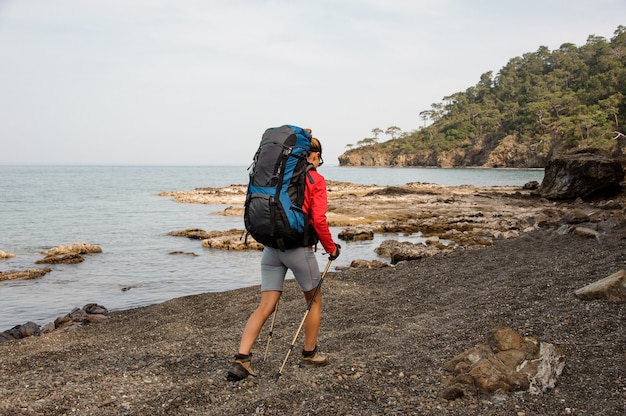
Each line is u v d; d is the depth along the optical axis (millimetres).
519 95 187000
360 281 9125
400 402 3732
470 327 5422
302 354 4547
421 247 13711
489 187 47344
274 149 4043
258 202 3982
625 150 111188
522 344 4133
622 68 147125
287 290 8312
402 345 5020
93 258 15047
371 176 106812
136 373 4539
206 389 4031
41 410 3770
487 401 3682
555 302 6027
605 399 3615
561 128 133375
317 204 4074
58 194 49938
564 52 199000
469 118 193000
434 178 90812
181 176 122812
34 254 16078
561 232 12320
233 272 12828
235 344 5434
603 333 4824
